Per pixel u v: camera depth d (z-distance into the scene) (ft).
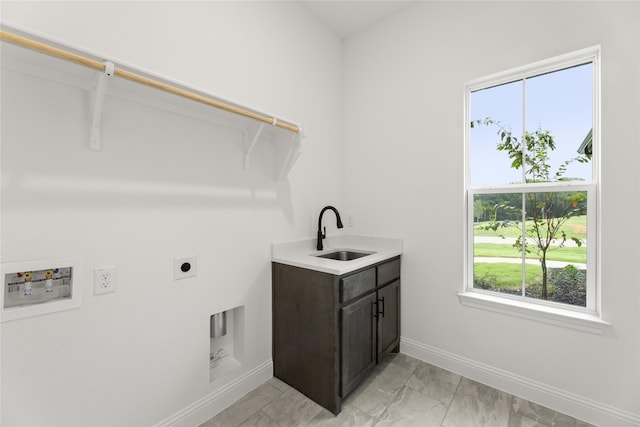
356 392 5.71
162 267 4.46
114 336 3.95
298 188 6.91
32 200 3.29
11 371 3.19
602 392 4.77
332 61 8.04
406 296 7.17
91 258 3.73
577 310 5.19
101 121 3.81
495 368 5.86
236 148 5.53
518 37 5.57
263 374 6.07
